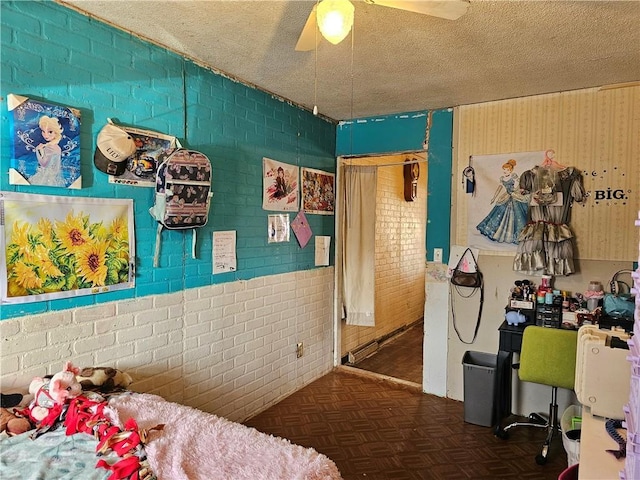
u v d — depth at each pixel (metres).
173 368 2.40
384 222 4.75
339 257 4.02
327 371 3.96
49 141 1.77
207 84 2.57
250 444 1.46
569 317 2.77
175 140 2.36
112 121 2.04
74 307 1.90
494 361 3.22
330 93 3.10
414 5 1.38
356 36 2.13
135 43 2.14
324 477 1.31
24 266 1.71
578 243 2.90
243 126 2.86
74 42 1.87
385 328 4.95
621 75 2.64
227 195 2.75
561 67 2.52
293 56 2.41
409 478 2.33
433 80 2.78
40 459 1.29
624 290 2.77
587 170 2.88
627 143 2.76
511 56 2.37
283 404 3.28
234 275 2.83
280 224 3.26
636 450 1.19
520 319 2.88
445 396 3.44
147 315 2.24
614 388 1.70
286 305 3.36
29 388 1.67
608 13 1.86
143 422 1.55
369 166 3.97
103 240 2.01
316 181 3.68
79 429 1.45
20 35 1.68
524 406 3.13
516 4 1.80
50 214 1.79
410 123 3.58
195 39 2.21
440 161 3.45
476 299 3.30
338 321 4.03
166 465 1.28
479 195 3.27
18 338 1.70
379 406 3.26
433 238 3.49
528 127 3.08
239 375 2.90
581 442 1.56
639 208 2.72
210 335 2.65
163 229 2.32
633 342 1.36
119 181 2.07
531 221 2.99
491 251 3.23
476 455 2.57
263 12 1.92
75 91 1.88
